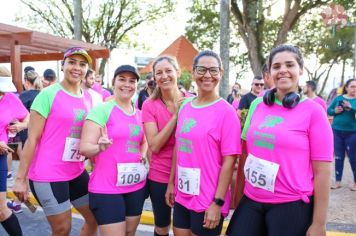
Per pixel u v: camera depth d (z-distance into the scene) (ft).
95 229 11.98
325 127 7.83
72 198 11.34
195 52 53.52
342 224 15.83
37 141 10.46
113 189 10.03
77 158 10.90
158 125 10.97
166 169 11.03
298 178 7.91
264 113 8.46
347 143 21.68
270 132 8.04
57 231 10.80
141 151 11.14
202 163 9.02
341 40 104.58
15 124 13.53
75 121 10.65
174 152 10.52
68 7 78.69
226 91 34.14
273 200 8.12
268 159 8.07
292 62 8.08
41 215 18.21
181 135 9.32
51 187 10.41
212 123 8.98
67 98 10.71
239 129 9.05
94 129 9.79
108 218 9.93
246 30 56.75
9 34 28.99
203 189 9.05
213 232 9.24
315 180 7.93
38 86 21.97
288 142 7.84
